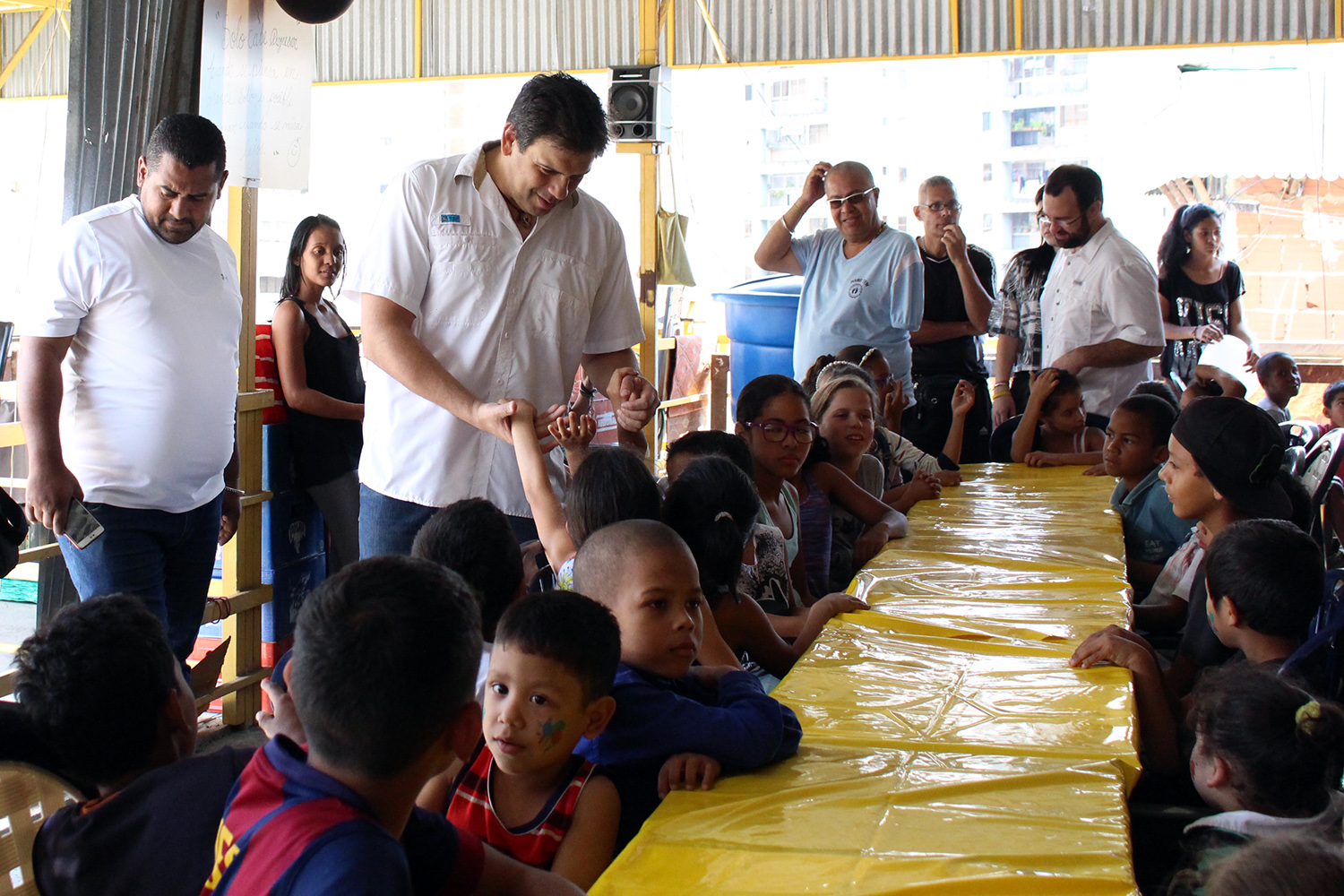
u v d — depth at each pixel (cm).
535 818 142
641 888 114
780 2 771
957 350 497
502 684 134
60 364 249
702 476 200
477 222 238
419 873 105
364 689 90
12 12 926
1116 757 151
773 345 616
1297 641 190
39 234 901
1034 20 727
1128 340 418
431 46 855
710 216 1144
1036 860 120
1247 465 236
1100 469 395
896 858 121
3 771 136
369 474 252
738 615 206
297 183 345
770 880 116
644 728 146
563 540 204
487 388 246
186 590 284
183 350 265
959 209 495
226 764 128
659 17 793
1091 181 418
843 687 180
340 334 392
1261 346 821
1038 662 193
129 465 261
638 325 271
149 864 124
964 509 339
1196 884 140
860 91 1138
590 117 220
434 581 97
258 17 329
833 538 318
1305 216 874
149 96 301
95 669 135
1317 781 151
